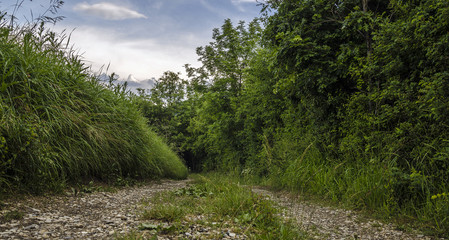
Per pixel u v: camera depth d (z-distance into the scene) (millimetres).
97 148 7023
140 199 5852
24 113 5219
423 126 5773
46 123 5559
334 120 8984
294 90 10117
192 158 38531
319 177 7453
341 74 8461
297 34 8961
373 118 7062
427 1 6121
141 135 9594
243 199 4973
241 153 20500
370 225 4551
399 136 6164
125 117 9039
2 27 5902
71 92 6930
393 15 8148
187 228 3508
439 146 5336
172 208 4246
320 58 8703
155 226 3412
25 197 4609
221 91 22172
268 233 3477
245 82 20125
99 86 8500
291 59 9109
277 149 10625
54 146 5684
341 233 4059
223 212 4555
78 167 6418
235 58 21891
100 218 3967
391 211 5059
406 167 5832
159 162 11258
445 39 5371
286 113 12867
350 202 5953
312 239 3615
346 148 7504
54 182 5418
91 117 7121
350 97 8312
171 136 34094
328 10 8938
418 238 3861
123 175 8555
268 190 8859
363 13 7625
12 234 2922
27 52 5961
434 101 5234
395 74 6828
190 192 6801
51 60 6785
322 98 9266
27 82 5547
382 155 6398
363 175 6367
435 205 4625
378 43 6961
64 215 4020
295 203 6324
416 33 6047
